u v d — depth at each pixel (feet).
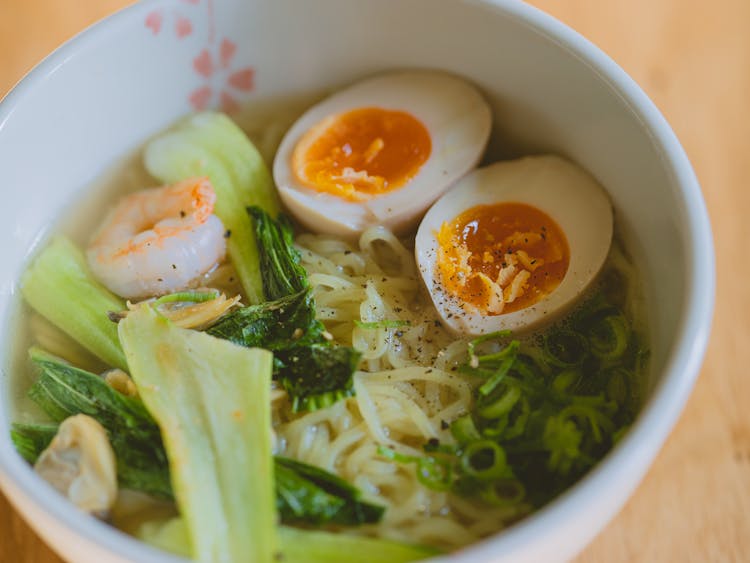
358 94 0.88
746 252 0.94
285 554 0.63
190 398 0.69
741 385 0.87
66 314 0.79
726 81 1.03
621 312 0.77
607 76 0.76
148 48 0.83
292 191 0.84
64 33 1.04
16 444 0.69
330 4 0.85
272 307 0.76
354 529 0.67
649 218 0.75
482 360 0.74
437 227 0.81
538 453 0.70
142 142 0.88
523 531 0.56
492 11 0.80
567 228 0.80
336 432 0.73
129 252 0.79
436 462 0.70
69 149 0.82
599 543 0.79
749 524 0.80
